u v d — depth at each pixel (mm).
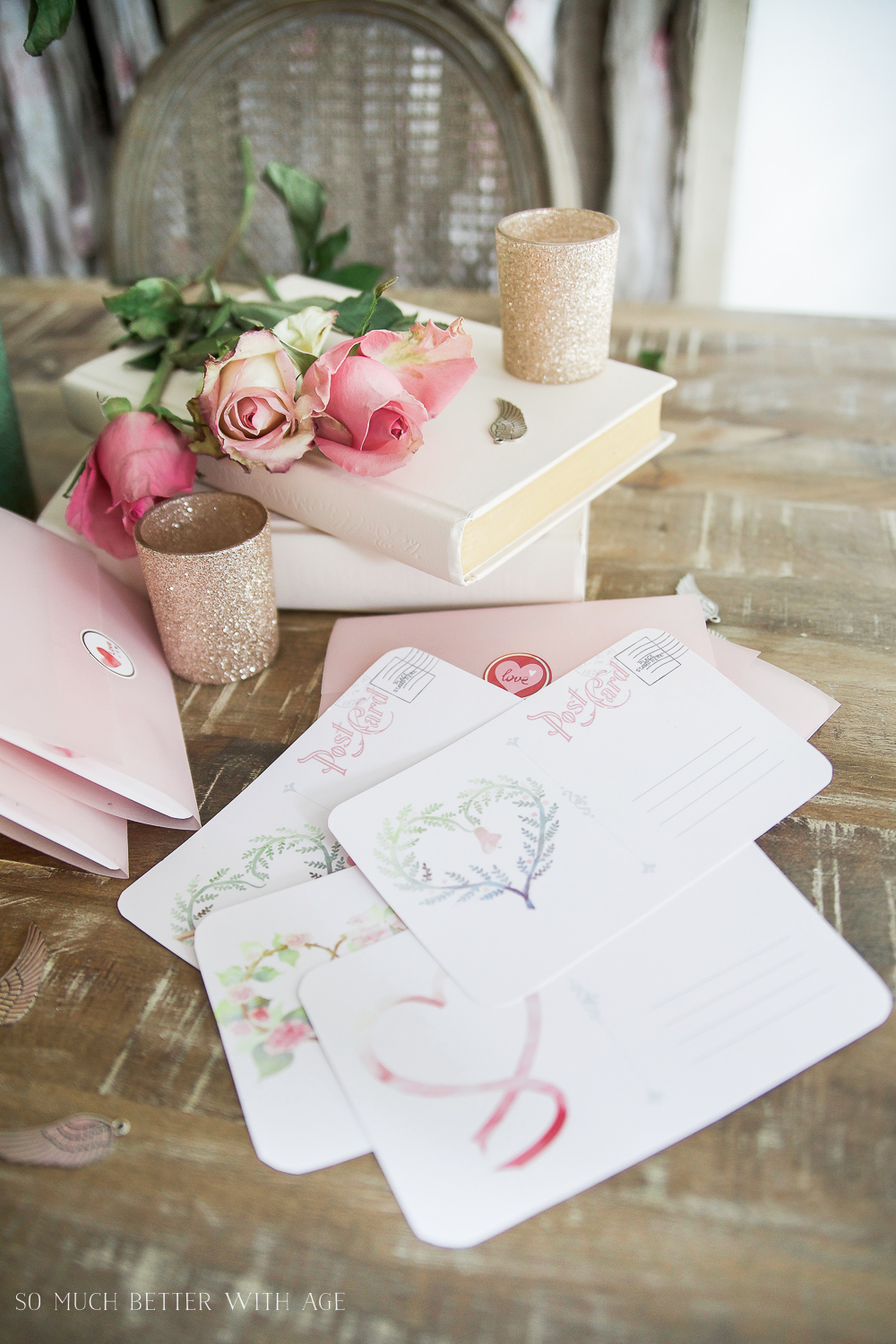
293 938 458
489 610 652
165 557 556
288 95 1129
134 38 1455
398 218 1180
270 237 1195
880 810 518
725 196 1527
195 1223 369
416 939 450
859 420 871
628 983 426
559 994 423
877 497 774
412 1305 345
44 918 486
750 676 604
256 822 522
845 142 1447
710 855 478
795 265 1595
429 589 655
